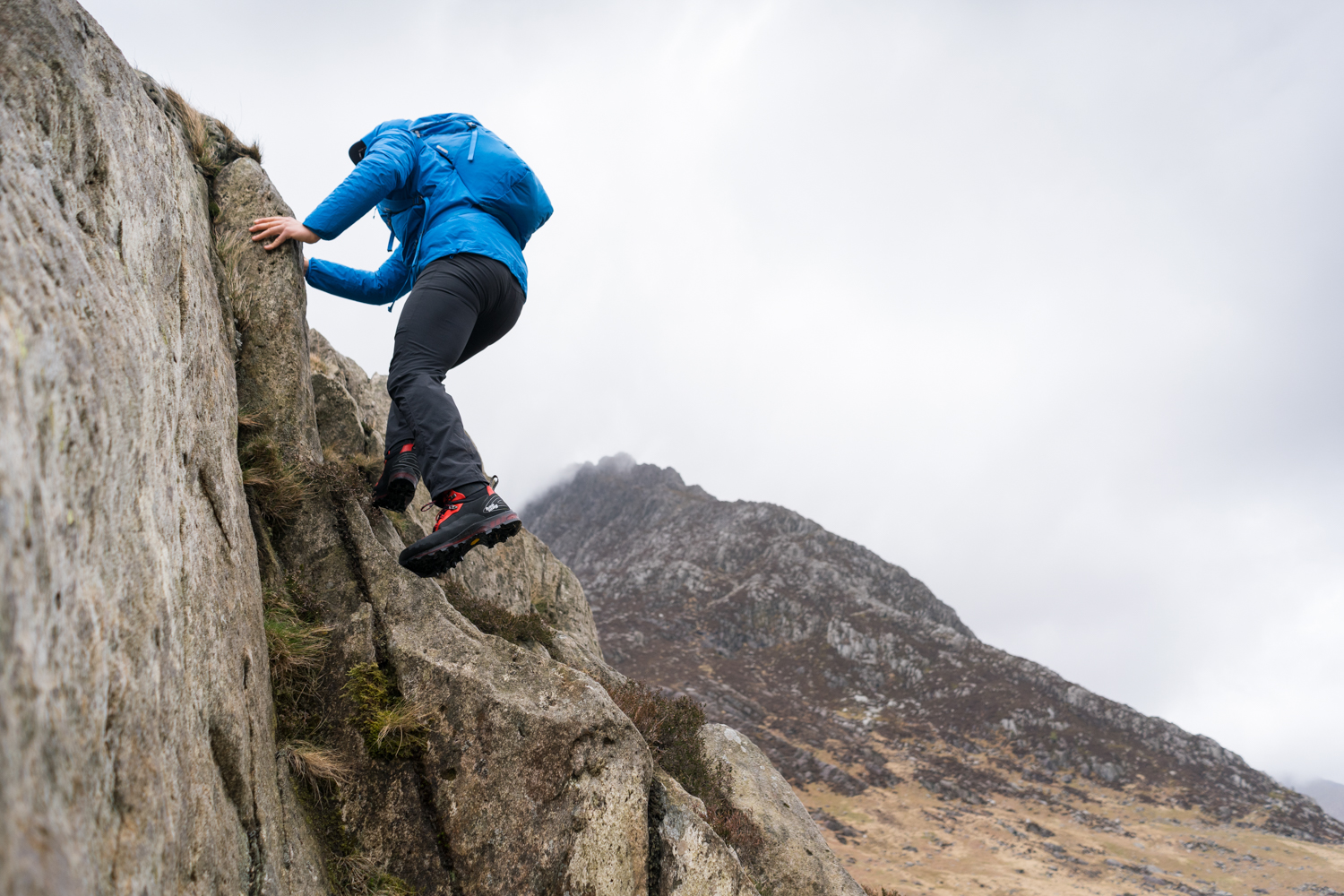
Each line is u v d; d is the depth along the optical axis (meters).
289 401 4.16
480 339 4.02
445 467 3.41
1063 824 81.19
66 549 1.46
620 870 3.94
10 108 1.90
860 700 117.75
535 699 4.06
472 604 6.60
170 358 2.55
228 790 2.49
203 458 2.90
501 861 3.66
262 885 2.55
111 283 2.08
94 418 1.69
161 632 2.00
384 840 3.53
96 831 1.42
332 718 3.67
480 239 3.61
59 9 2.36
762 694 113.69
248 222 4.19
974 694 116.06
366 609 3.97
